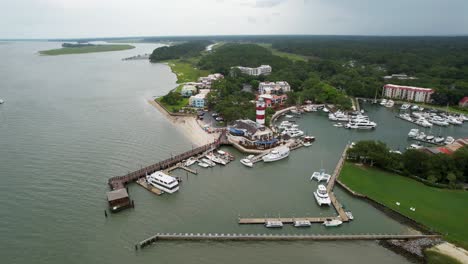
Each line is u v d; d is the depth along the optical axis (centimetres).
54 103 18100
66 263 5984
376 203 8100
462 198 8281
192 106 18100
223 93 19388
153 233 6944
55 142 11831
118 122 14750
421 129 15388
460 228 7012
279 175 9981
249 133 13012
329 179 9538
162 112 16938
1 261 5928
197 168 10394
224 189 8988
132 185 9038
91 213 7512
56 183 8756
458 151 9681
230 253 6488
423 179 9244
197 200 8350
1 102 17588
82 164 10031
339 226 7256
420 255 6259
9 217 7194
